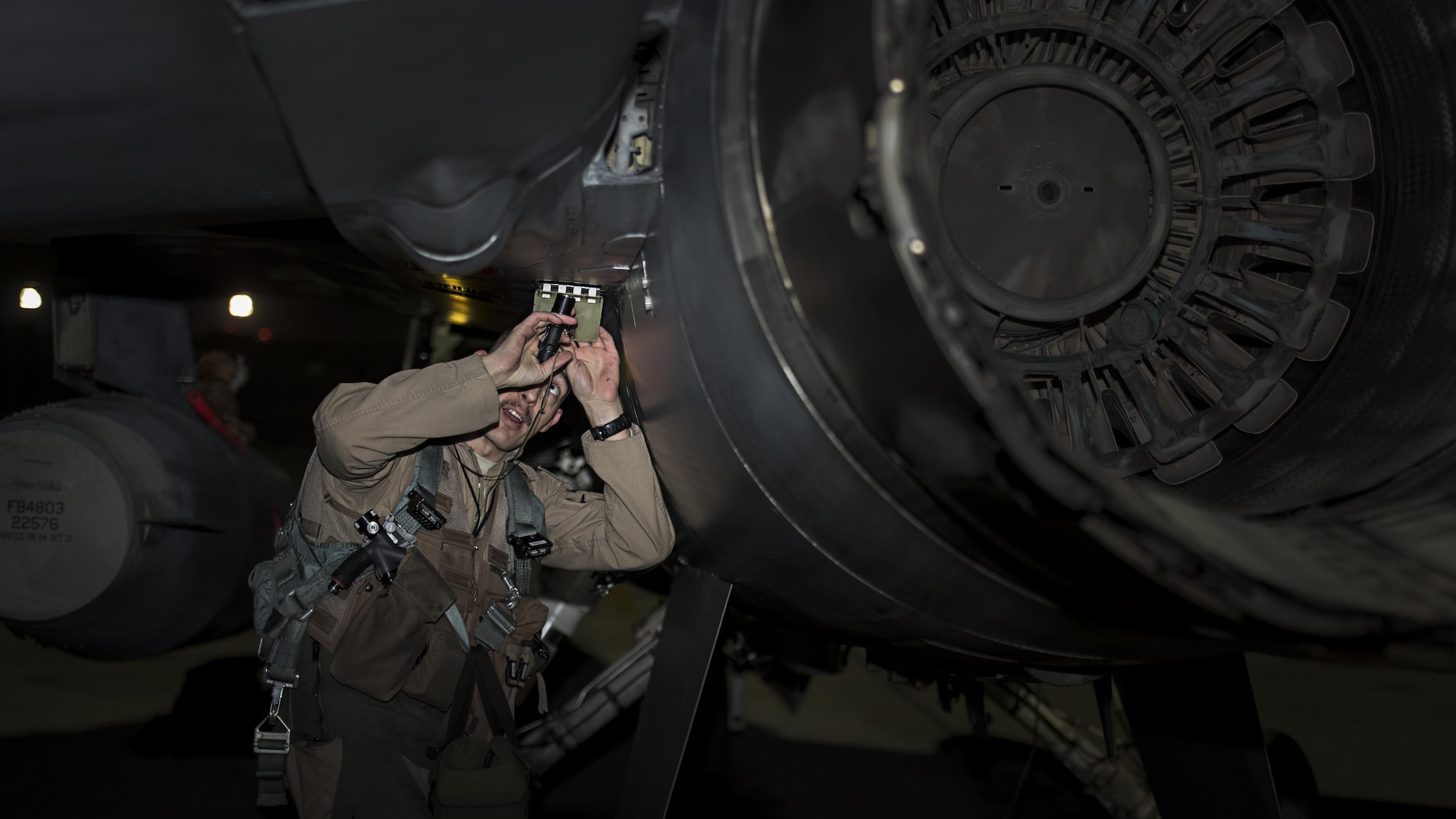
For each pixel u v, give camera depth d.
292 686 2.24
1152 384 2.22
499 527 2.45
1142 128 2.11
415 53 1.52
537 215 1.88
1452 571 1.65
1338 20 2.15
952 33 2.13
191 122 1.66
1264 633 1.57
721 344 1.78
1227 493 2.07
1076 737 3.65
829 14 1.60
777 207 1.69
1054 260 2.13
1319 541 1.74
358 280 3.32
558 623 3.88
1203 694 2.41
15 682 4.88
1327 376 2.16
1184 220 2.20
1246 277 2.23
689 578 2.42
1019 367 2.16
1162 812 2.50
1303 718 4.91
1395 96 2.10
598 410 2.38
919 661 2.31
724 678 5.01
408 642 2.22
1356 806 3.88
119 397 3.48
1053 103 2.13
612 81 1.73
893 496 1.78
